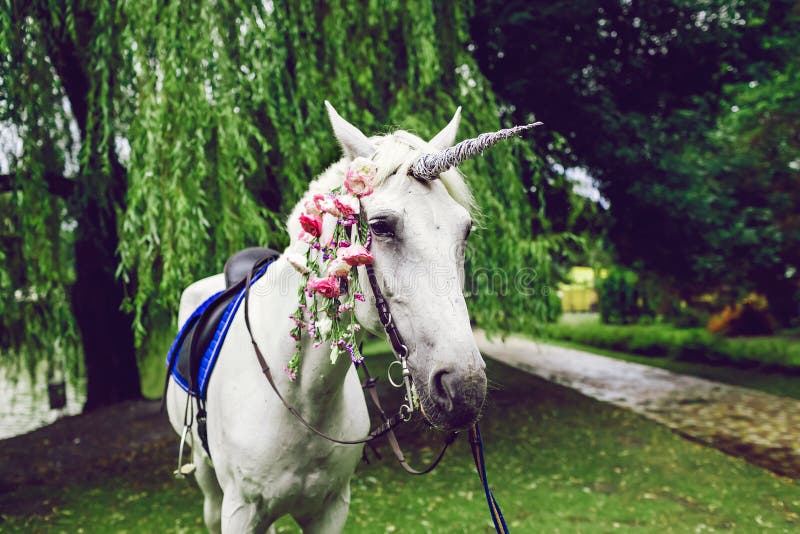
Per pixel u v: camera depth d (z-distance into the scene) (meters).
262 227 3.95
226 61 3.87
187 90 3.78
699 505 4.27
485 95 5.66
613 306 20.72
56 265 5.07
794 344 12.94
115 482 5.05
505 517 4.03
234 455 1.72
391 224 1.35
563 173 7.22
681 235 7.79
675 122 7.22
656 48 7.51
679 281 8.70
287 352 1.67
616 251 9.12
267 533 2.10
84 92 6.07
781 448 6.00
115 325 8.20
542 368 13.05
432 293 1.32
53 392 9.38
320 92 4.46
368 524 3.88
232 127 3.77
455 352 1.27
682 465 5.34
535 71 6.65
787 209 10.52
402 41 5.13
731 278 9.03
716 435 6.64
